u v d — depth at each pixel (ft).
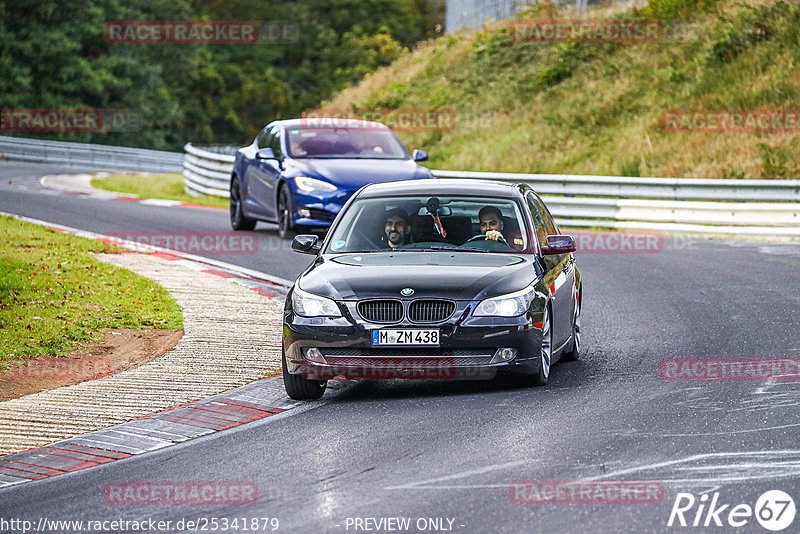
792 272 186.60
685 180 266.16
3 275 156.97
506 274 104.73
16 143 501.56
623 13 472.44
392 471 77.71
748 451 80.84
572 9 513.86
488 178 284.82
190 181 357.20
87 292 153.58
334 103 536.01
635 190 272.72
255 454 84.33
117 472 81.25
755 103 363.76
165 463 83.10
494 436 86.74
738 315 145.79
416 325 100.07
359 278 103.71
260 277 177.47
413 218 115.44
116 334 133.59
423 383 111.45
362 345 100.27
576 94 424.05
